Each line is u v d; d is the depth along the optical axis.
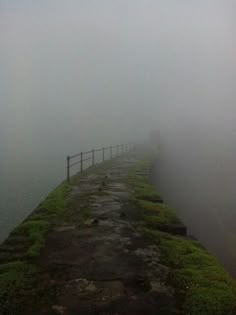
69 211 8.23
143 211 8.30
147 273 4.61
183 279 4.39
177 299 3.91
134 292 4.06
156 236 6.29
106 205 8.94
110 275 4.54
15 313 3.58
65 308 3.68
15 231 6.50
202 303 3.77
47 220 7.35
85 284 4.27
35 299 3.88
